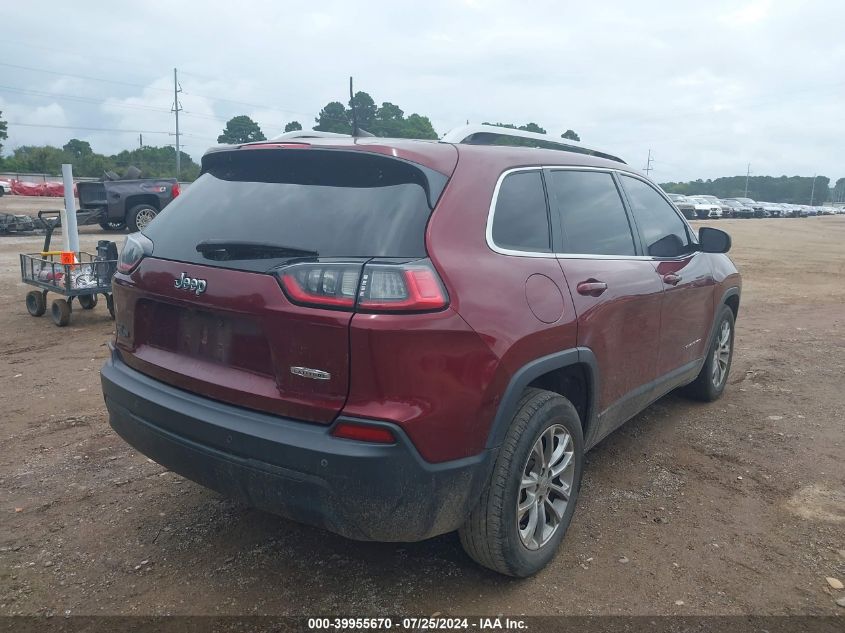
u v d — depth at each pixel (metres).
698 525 3.59
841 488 4.04
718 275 5.07
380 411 2.43
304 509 2.54
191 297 2.82
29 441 4.57
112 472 4.11
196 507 3.70
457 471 2.59
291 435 2.51
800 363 6.82
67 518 3.56
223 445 2.66
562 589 3.02
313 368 2.51
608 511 3.72
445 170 2.84
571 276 3.24
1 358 6.62
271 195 2.94
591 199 3.75
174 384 2.96
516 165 3.24
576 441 3.28
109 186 17.52
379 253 2.54
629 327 3.71
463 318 2.57
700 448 4.61
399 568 3.16
